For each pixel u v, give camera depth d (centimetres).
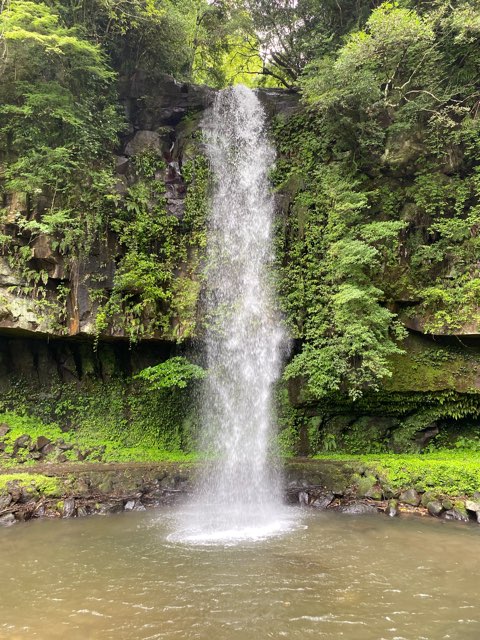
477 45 1201
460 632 515
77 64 1309
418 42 1174
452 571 690
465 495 1000
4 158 1224
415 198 1260
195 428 1368
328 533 874
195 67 2072
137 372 1398
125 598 595
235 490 1184
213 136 1525
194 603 580
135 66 1589
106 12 1405
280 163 1463
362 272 1193
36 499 1002
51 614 553
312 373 1179
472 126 1205
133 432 1354
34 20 1182
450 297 1178
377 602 587
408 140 1289
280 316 1321
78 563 719
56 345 1348
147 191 1359
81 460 1233
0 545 805
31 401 1316
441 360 1241
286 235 1374
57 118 1250
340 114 1288
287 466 1170
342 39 1630
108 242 1270
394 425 1312
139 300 1301
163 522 953
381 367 1077
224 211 1438
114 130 1377
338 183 1299
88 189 1251
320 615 552
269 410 1327
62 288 1212
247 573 678
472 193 1223
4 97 1245
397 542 820
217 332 1330
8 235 1167
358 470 1126
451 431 1283
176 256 1345
